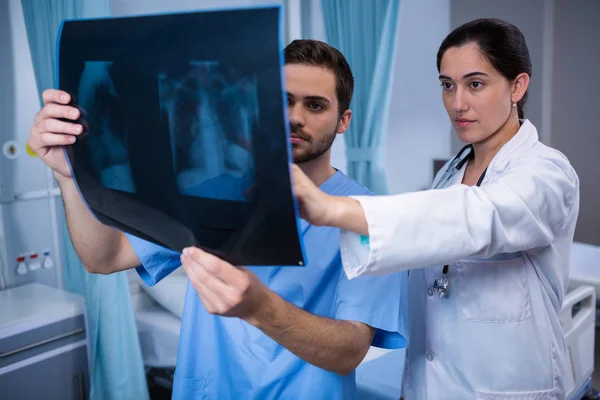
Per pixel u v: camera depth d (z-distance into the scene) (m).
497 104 0.97
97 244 0.84
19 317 1.88
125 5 2.40
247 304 0.58
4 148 2.24
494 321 1.02
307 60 0.80
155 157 0.51
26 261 2.33
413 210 0.68
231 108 0.45
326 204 0.62
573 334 1.86
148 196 0.54
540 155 0.91
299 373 0.87
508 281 1.01
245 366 0.90
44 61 2.04
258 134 0.45
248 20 0.44
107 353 1.99
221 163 0.47
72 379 1.99
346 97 0.85
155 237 0.60
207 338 0.96
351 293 0.82
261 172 0.46
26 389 1.86
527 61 0.97
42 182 2.36
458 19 4.15
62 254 2.44
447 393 1.08
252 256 0.52
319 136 0.82
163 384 2.43
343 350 0.73
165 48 0.47
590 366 2.01
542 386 1.03
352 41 2.45
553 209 0.86
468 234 0.71
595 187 3.94
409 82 3.83
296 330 0.67
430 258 0.69
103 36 0.52
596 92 3.84
